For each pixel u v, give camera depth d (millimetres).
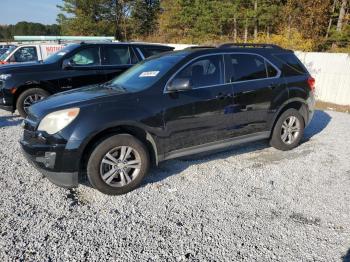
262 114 4941
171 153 4203
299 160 4980
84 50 7828
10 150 5371
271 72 5070
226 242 2951
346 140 6043
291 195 3842
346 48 19234
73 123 3564
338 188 4020
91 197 3809
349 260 2703
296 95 5277
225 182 4203
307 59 11984
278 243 2934
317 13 19141
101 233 3092
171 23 37062
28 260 2705
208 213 3445
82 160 3861
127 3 44375
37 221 3266
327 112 9242
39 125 3680
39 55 12688
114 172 3801
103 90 4316
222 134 4586
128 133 3906
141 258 2744
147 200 3734
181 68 4254
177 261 2707
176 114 4117
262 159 5031
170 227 3191
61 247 2875
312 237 3018
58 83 7590
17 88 7336
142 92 3988
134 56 8305
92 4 42688
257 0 25953
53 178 3662
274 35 21453
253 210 3500
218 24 31500
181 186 4086
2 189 3945
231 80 4621
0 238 2973
